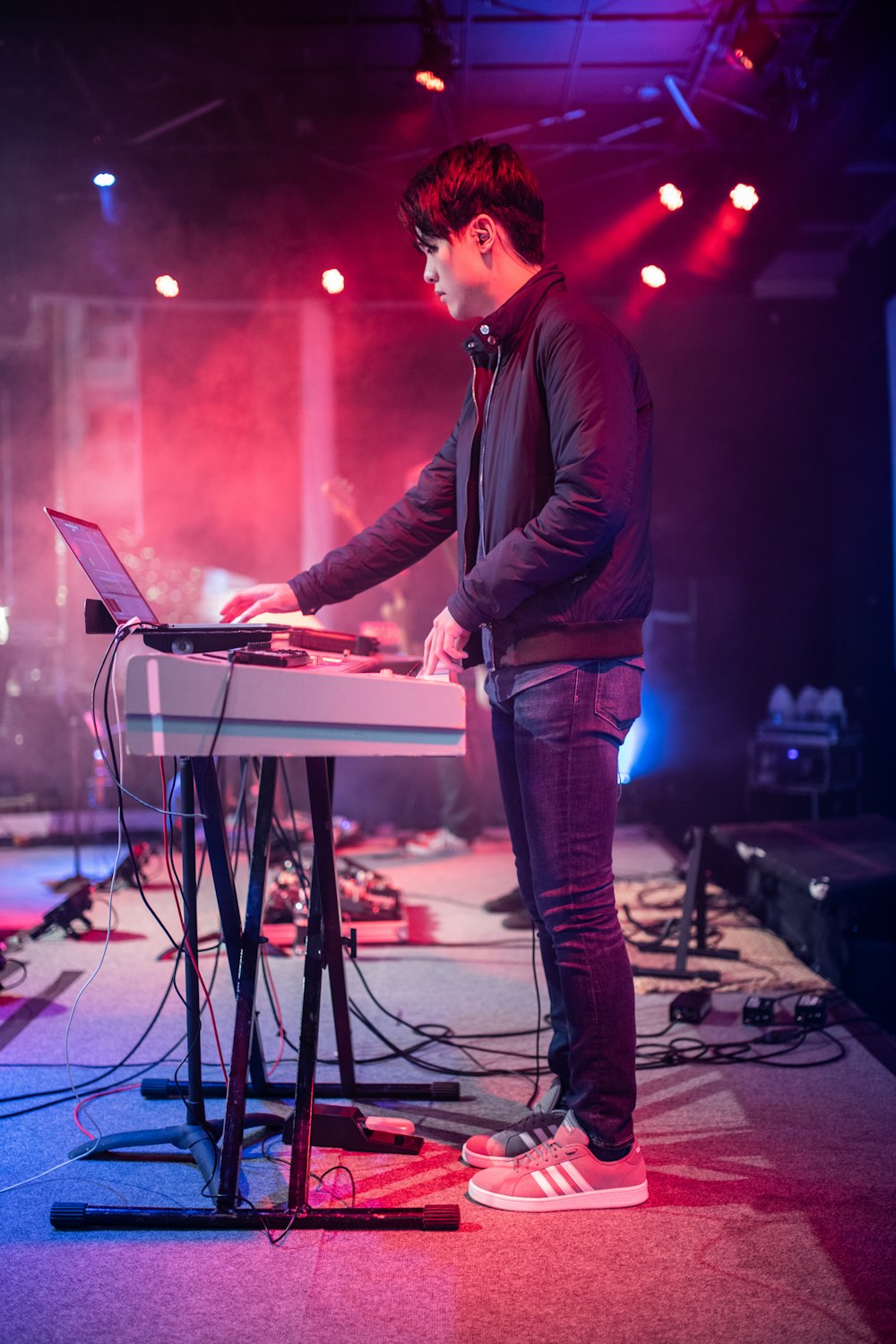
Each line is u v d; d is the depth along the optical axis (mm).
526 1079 2328
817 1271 1553
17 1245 1624
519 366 1682
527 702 1687
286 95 6020
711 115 6172
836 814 6676
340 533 7938
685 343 8070
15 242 6254
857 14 4531
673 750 7715
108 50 5484
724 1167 1900
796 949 3500
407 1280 1526
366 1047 2551
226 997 2953
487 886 4613
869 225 7242
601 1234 1661
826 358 7891
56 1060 2445
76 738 4559
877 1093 2262
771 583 8078
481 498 1764
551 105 6176
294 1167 1723
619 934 1723
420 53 5090
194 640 1650
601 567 1656
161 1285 1513
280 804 5258
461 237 1706
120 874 4469
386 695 1546
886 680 7395
